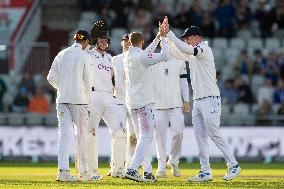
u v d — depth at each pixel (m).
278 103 98.31
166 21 48.72
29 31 113.88
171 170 67.38
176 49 50.84
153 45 49.09
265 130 89.31
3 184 47.59
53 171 69.12
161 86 60.06
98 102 54.19
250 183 48.81
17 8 117.69
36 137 90.44
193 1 115.25
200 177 50.81
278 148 89.06
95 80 54.25
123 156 55.84
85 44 51.34
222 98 99.50
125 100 52.94
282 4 111.81
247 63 103.19
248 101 99.31
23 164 83.56
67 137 50.44
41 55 100.19
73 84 50.47
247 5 114.88
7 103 99.50
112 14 111.94
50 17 118.00
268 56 103.62
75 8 119.00
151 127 49.44
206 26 109.00
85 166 51.56
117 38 108.00
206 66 50.31
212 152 87.81
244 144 89.31
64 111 50.62
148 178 51.06
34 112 96.75
